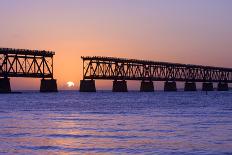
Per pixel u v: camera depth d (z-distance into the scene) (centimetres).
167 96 17662
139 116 6731
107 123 5584
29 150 3506
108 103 11575
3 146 3694
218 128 4822
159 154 3328
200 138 4062
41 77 18550
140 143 3816
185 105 10062
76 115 7062
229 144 3703
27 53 17825
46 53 18625
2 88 17475
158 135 4319
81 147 3631
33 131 4719
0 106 10162
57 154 3344
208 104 10438
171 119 6106
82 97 17162
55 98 15862
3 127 5138
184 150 3466
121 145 3719
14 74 17550
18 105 10656
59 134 4450
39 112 7888
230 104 10331
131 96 18025
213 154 3306
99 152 3416
